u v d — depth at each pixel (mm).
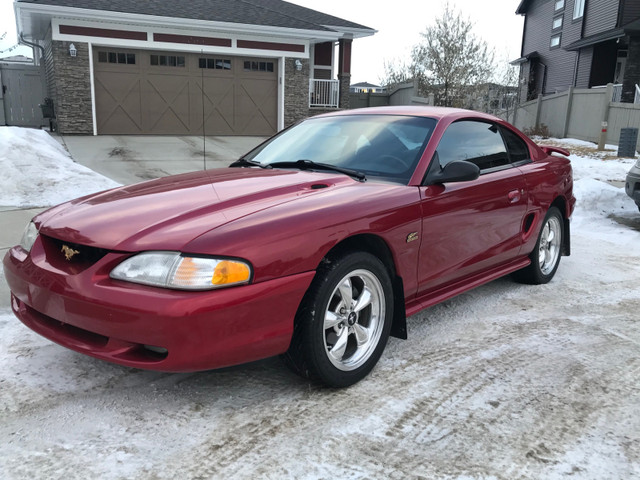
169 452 2344
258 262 2453
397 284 3176
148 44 14383
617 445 2480
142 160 11000
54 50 13461
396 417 2660
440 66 25578
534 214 4426
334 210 2777
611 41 23422
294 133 4203
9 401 2705
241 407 2715
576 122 19469
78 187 7539
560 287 4836
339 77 19812
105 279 2445
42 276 2629
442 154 3555
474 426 2602
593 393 2947
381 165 3463
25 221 5973
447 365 3240
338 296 2842
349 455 2352
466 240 3627
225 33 15297
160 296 2312
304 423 2588
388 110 4055
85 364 3107
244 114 16188
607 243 6570
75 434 2455
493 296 4551
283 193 2967
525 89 28094
